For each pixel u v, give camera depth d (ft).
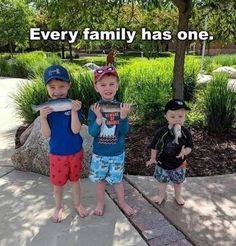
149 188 13.99
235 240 10.85
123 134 11.93
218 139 19.63
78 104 11.35
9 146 19.42
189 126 21.03
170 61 37.91
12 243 10.73
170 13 23.62
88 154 14.82
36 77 28.25
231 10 20.63
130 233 11.16
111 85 11.66
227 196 13.44
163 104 22.86
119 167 12.00
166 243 10.64
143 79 27.63
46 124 11.41
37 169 15.44
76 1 18.58
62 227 11.50
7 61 69.41
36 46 114.52
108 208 12.55
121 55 71.46
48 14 19.90
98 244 10.65
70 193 13.58
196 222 11.73
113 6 20.30
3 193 13.73
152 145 12.44
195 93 28.99
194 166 16.15
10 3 78.89
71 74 24.03
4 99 34.45
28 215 12.20
